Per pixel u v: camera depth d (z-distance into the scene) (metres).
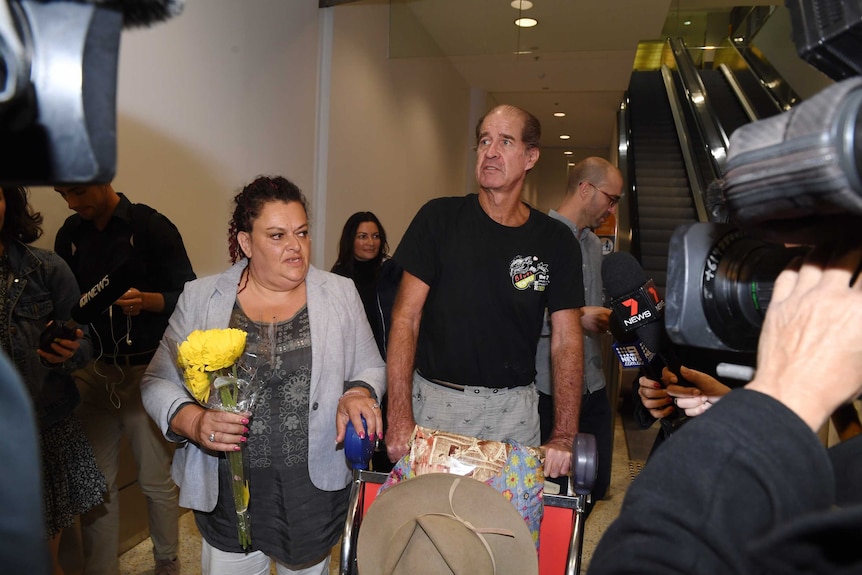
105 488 2.09
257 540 1.76
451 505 1.30
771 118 0.48
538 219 1.96
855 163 0.40
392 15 5.84
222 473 1.75
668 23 11.00
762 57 9.75
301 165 4.32
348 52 4.95
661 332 1.30
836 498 0.59
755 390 0.53
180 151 3.08
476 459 1.49
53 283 1.96
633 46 5.70
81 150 0.35
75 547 2.46
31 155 0.35
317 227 4.61
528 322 1.90
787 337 0.53
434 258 1.92
